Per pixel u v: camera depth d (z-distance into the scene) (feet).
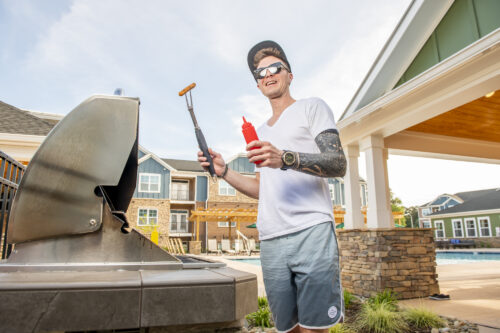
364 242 15.35
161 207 67.72
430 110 13.24
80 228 4.51
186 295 3.60
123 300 3.35
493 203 79.87
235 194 75.05
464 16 12.59
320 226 3.38
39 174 4.52
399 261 14.66
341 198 80.64
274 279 3.59
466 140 19.45
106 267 4.42
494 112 16.20
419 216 112.16
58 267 4.28
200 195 74.69
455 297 14.92
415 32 14.08
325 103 3.77
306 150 3.69
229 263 32.04
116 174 4.66
